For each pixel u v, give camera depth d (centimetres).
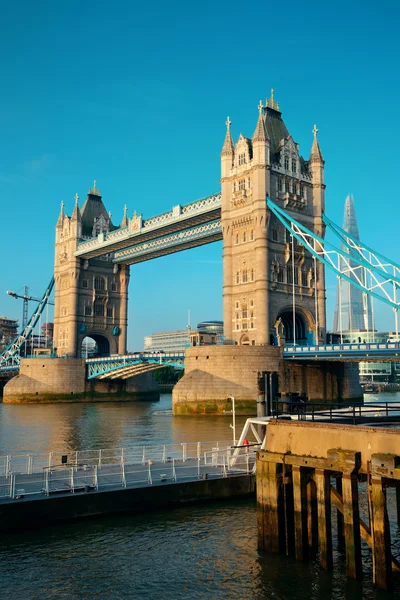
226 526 2923
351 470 2197
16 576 2397
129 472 3400
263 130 10012
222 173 10462
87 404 12838
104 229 15000
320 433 2380
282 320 10756
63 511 2948
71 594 2255
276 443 2550
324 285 10656
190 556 2567
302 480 2406
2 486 3111
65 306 14712
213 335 10469
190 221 11388
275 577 2316
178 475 3419
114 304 15150
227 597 2205
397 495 2578
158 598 2214
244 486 3416
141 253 13775
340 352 8562
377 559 2098
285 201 10162
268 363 9038
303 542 2383
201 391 8981
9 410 10856
